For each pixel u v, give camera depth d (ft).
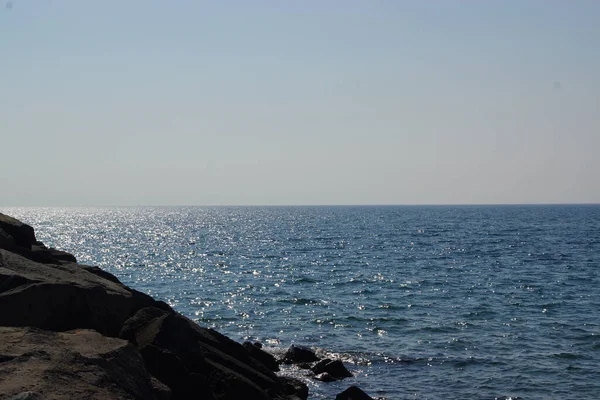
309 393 71.56
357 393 65.21
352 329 108.37
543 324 112.27
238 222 654.53
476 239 354.95
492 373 81.41
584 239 350.43
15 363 33.32
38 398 30.01
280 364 82.23
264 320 116.78
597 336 102.32
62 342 38.68
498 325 111.45
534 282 171.22
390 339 100.68
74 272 58.75
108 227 542.57
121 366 37.50
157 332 49.08
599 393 74.18
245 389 52.08
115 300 51.55
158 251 286.25
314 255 261.44
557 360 87.86
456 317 119.14
